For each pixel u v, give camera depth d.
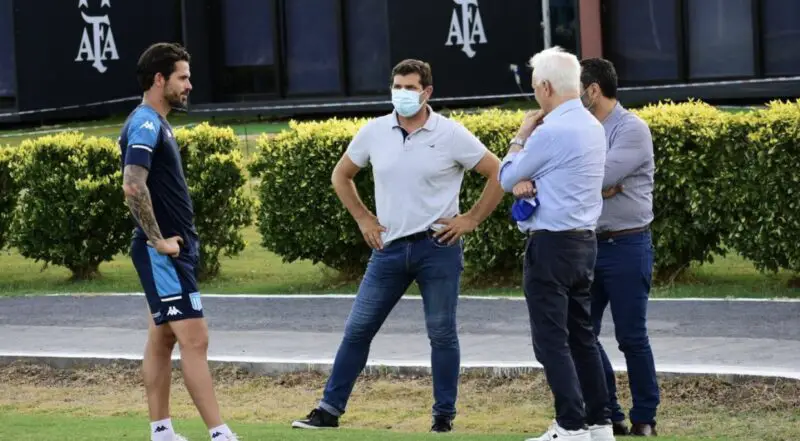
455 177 31.89
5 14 99.62
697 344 39.38
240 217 58.00
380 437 28.67
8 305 52.56
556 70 26.14
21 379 41.25
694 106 49.47
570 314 27.06
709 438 30.36
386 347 41.41
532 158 26.03
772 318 42.50
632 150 30.12
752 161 47.28
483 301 48.31
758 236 47.53
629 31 82.25
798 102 47.38
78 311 50.62
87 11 101.25
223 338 44.31
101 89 102.00
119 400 38.50
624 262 30.50
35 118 98.88
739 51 78.94
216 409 26.75
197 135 57.47
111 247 58.62
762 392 34.16
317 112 92.88
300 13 93.75
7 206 59.88
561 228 26.06
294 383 38.97
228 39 96.19
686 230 49.12
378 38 91.00
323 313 47.97
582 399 26.53
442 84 89.50
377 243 32.12
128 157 25.98
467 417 34.66
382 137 31.80
